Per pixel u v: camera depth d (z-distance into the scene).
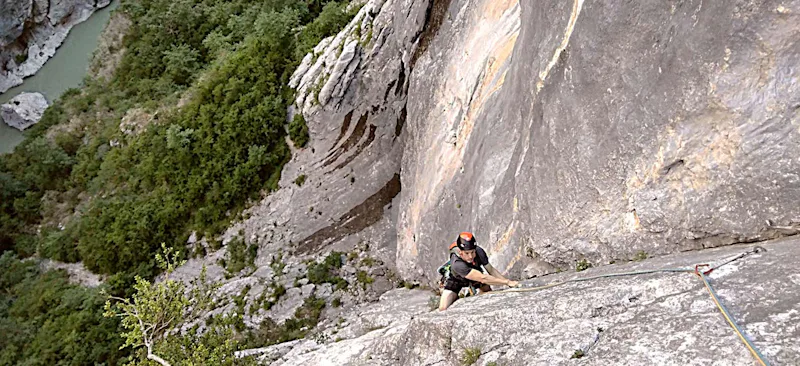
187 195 19.53
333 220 17.36
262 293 16.27
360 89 17.39
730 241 5.11
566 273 6.30
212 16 27.50
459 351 4.66
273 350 12.24
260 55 20.50
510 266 8.70
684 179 5.45
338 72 17.28
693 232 5.40
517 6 11.40
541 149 7.81
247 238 18.23
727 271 4.06
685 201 5.44
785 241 4.43
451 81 13.54
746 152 4.81
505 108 10.17
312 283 16.20
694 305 3.80
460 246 6.08
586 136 6.81
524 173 8.32
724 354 3.26
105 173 22.86
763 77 4.74
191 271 18.41
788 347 3.07
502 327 4.50
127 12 30.69
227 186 18.91
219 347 9.09
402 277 15.73
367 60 17.12
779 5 4.57
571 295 4.56
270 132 19.00
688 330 3.57
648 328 3.79
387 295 15.12
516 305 4.79
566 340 4.00
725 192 5.05
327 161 17.95
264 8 24.39
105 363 17.08
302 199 17.95
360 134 17.53
